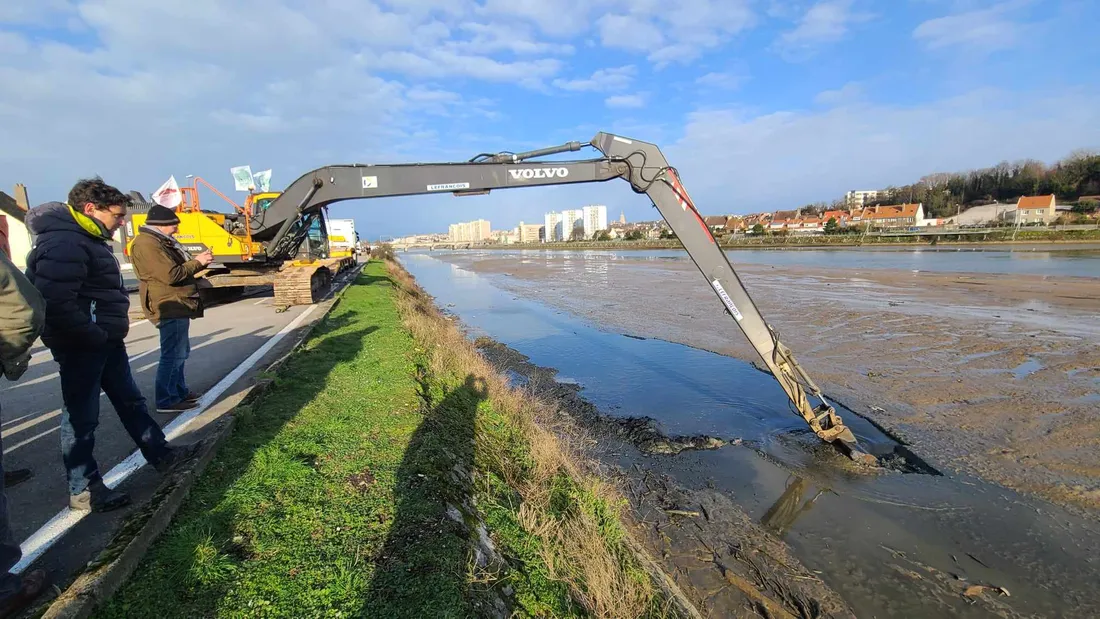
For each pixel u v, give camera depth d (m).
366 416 4.72
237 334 8.49
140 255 4.41
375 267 33.25
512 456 5.00
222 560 2.61
